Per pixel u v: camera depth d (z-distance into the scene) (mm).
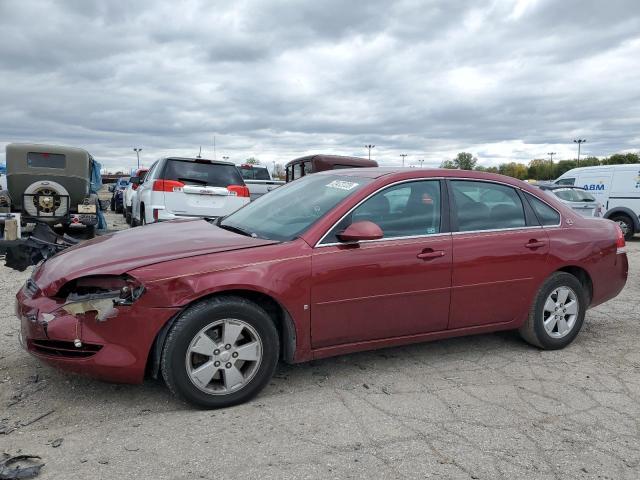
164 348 3285
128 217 16844
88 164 12406
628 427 3369
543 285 4637
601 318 5984
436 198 4277
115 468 2727
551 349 4789
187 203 9836
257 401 3574
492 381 4047
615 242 5070
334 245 3752
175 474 2688
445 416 3436
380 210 4023
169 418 3295
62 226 12391
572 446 3111
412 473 2777
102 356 3211
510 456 2980
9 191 11828
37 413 3312
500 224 4492
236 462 2816
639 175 14750
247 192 10375
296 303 3592
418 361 4430
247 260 3484
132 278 3250
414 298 4039
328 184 4430
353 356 4496
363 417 3379
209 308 3326
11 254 5910
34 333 3275
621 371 4336
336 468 2793
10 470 2641
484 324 4422
